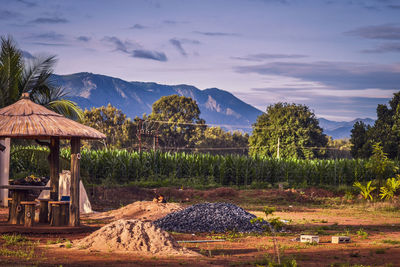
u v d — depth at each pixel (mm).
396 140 56656
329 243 12445
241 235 13594
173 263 8969
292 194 29547
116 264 8695
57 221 12953
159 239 10578
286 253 10664
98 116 77625
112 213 18641
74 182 13172
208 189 33938
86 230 13039
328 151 72000
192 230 14547
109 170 34469
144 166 36719
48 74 22391
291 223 17453
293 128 68250
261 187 35719
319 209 24797
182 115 86312
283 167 39625
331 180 39156
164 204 19094
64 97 22906
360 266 9016
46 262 8695
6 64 20984
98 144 74438
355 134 60375
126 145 75812
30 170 26688
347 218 20281
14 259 8883
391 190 28641
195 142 87375
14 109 13281
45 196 18797
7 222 12977
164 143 81188
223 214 15656
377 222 18750
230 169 38219
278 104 72125
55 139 13758
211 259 9641
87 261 8930
